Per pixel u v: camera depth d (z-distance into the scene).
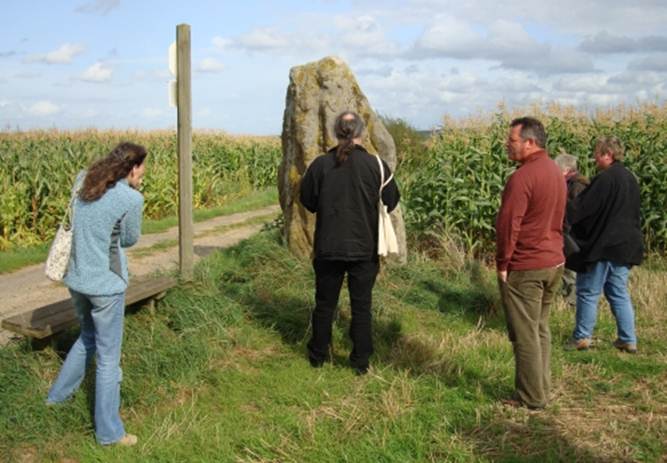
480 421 4.14
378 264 4.96
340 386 4.70
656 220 9.45
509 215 4.20
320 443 3.82
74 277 3.76
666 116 10.38
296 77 7.79
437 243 8.64
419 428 3.99
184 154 6.28
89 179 3.75
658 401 4.52
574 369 5.11
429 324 6.23
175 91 6.27
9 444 3.77
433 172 9.03
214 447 3.82
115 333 3.88
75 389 4.14
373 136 7.62
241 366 5.10
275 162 23.31
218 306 5.88
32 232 11.35
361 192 4.71
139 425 4.13
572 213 5.46
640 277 7.67
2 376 4.21
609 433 4.02
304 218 7.37
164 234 12.36
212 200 17.41
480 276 7.62
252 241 7.81
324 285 4.96
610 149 5.53
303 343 5.56
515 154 4.30
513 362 5.23
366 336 4.93
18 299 7.48
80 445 3.87
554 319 6.39
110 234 3.77
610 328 6.21
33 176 11.52
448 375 4.90
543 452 3.76
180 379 4.74
